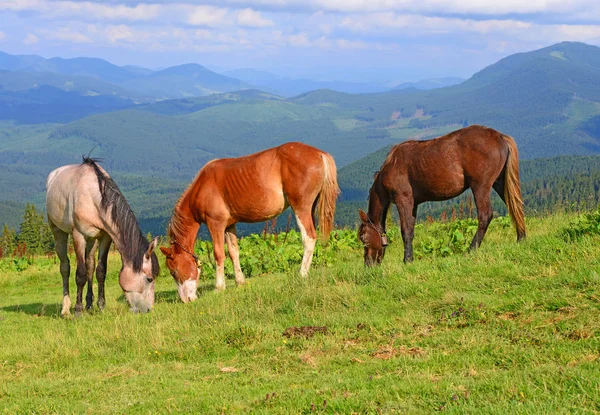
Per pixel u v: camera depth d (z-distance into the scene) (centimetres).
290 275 1088
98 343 855
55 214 1122
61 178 1110
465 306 729
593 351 568
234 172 1057
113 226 1051
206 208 1084
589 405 457
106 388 655
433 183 976
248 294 980
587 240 892
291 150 1029
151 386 646
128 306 1116
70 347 843
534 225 1421
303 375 621
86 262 1123
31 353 837
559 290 722
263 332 777
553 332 626
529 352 584
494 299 742
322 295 881
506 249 924
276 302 915
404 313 762
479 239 962
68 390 661
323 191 1035
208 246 1653
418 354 632
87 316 1070
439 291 803
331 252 1451
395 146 1023
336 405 507
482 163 941
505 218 1477
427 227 1620
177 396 600
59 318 1121
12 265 2012
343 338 720
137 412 569
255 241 1712
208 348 762
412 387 528
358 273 949
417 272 898
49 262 2041
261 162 1041
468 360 590
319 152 1033
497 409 454
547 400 467
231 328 799
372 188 1048
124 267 1051
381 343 687
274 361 679
